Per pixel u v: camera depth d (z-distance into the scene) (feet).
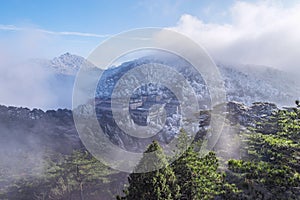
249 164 27.55
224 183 29.66
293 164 28.50
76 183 80.53
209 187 31.86
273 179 25.39
